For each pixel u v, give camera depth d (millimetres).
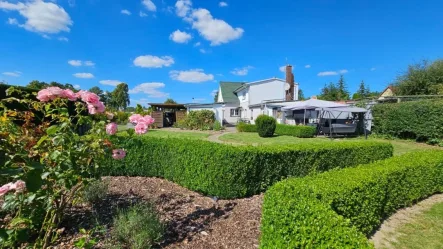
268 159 4578
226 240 2752
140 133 2705
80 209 3309
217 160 4203
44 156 2135
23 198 1873
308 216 2047
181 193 4398
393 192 4078
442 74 20328
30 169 1293
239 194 4285
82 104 2391
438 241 3219
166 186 4773
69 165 2064
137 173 5418
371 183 3410
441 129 11500
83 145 2297
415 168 4582
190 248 2578
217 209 3689
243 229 3010
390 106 14008
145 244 2457
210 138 15211
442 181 5227
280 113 21672
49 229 2250
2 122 2346
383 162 4605
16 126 2488
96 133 2412
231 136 16344
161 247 2582
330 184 3043
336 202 2781
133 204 3553
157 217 2936
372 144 6219
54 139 2002
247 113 28453
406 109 13047
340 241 1726
